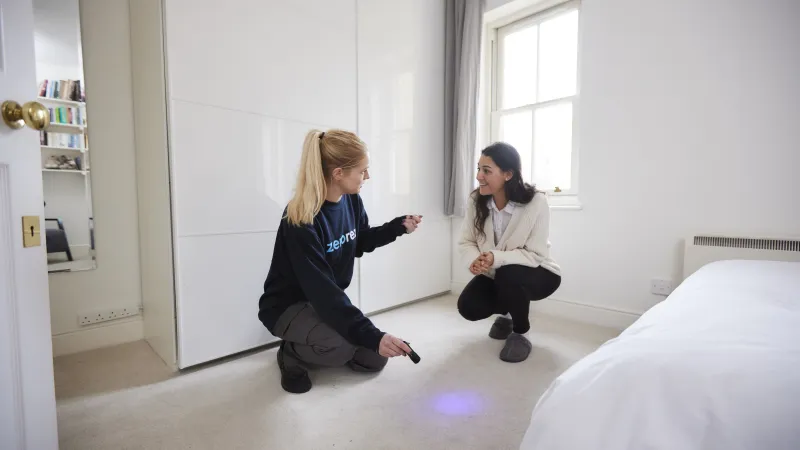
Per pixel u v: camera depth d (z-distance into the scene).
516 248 1.64
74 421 1.15
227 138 1.60
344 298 1.08
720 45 1.65
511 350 1.56
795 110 1.49
